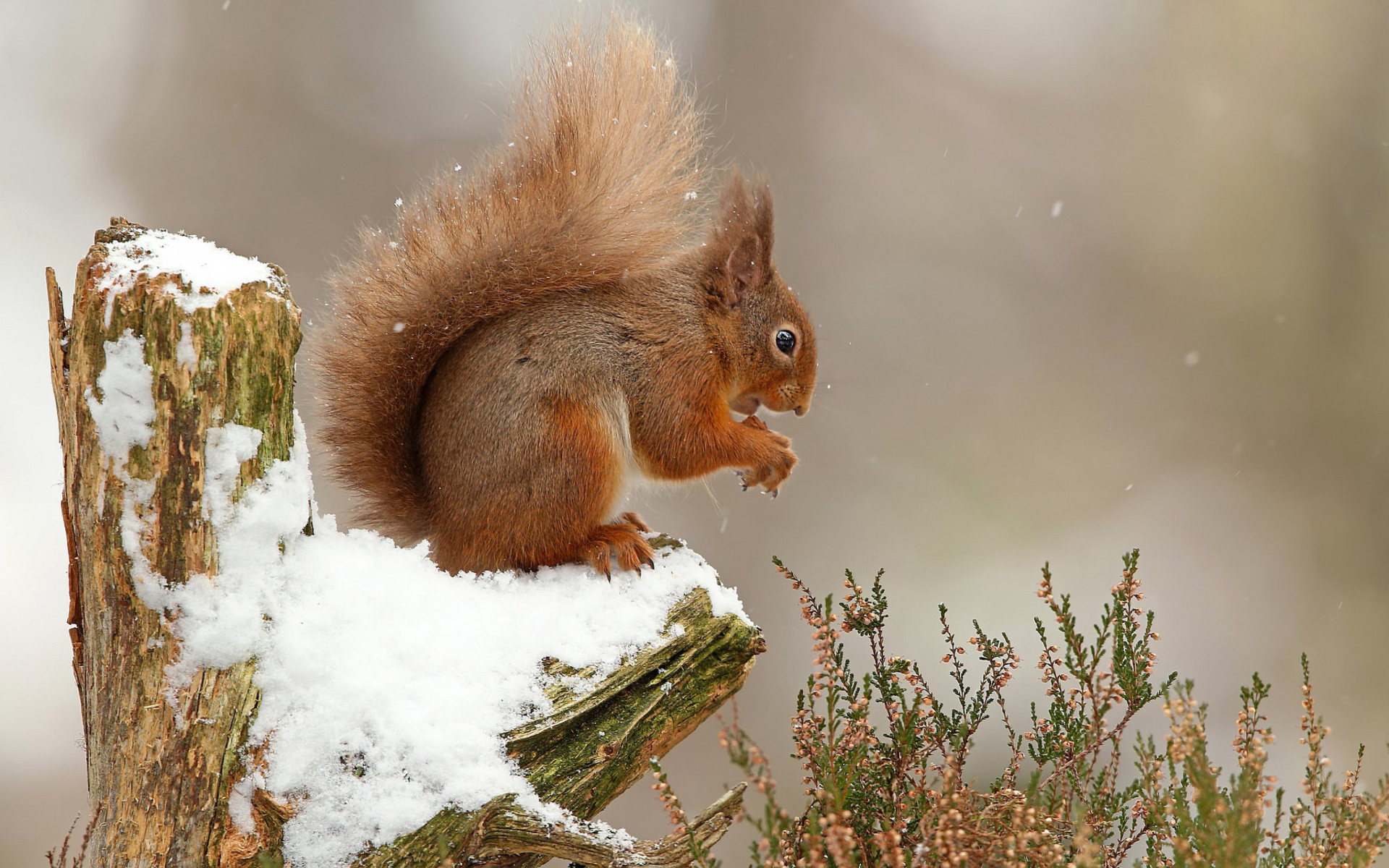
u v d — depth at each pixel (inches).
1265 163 358.6
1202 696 245.8
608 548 182.2
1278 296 344.8
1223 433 323.9
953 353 322.7
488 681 179.5
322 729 178.5
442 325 183.0
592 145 183.6
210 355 178.5
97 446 178.4
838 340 317.1
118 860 177.9
